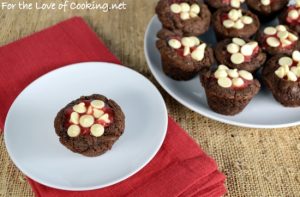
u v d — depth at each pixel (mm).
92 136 385
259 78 486
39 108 428
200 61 464
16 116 417
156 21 533
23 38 502
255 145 437
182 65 459
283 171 418
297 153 432
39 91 438
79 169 387
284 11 537
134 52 522
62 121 398
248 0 554
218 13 526
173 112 462
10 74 469
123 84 447
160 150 406
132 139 406
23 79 465
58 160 392
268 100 462
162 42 473
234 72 441
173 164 397
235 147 435
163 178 387
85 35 507
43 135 409
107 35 541
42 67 476
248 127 438
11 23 551
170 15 507
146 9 581
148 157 390
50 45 496
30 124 416
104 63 458
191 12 511
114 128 394
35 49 492
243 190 404
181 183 382
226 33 506
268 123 435
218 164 421
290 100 447
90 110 397
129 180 388
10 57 483
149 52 498
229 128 450
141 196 377
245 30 505
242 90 431
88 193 381
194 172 388
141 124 417
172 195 375
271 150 434
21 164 384
